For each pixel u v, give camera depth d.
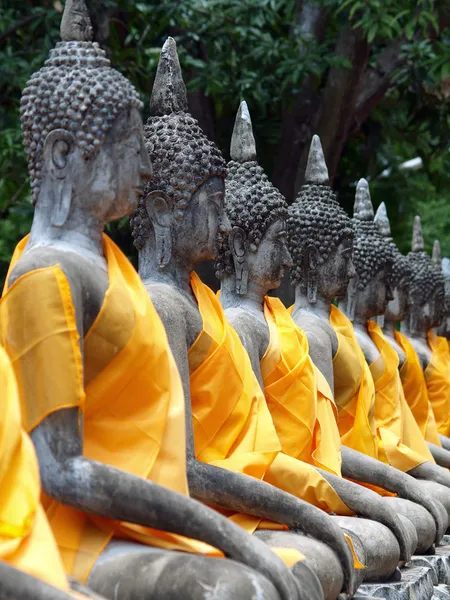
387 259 10.49
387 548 7.34
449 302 16.34
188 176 6.38
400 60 14.66
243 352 6.64
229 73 13.42
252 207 7.66
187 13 12.94
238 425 6.42
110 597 4.70
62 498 4.73
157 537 4.99
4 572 3.79
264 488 6.07
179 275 6.46
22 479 4.14
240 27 13.15
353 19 13.53
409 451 9.91
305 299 9.03
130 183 5.41
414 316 13.45
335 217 9.00
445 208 20.80
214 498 5.94
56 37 13.03
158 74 6.60
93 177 5.32
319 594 5.48
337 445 7.89
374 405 9.40
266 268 7.67
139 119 5.48
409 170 18.14
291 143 14.28
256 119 14.77
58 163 5.31
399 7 13.09
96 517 4.94
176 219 6.39
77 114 5.30
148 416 5.20
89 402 5.11
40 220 5.35
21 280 4.91
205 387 6.30
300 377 7.57
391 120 16.83
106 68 5.46
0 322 4.95
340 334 9.05
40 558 4.05
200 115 13.96
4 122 13.55
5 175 13.64
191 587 4.61
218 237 6.53
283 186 14.38
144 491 4.80
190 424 6.02
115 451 5.12
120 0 13.05
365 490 7.55
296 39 13.32
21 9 13.89
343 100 13.75
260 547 4.99
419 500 8.66
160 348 5.27
